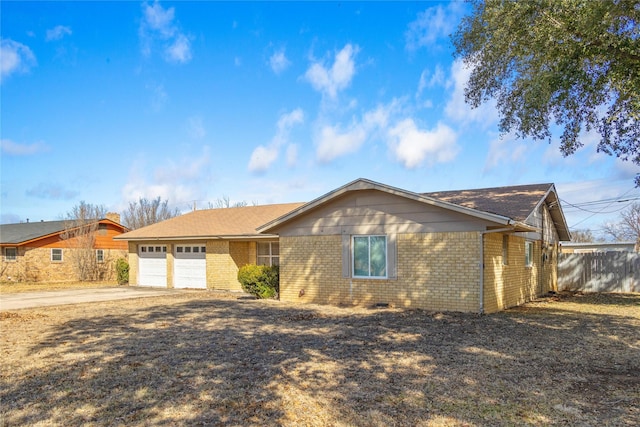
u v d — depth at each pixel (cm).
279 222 1447
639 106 932
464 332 891
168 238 2092
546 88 981
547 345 776
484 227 1123
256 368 632
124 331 935
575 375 600
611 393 527
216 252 1994
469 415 462
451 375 598
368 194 1305
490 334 871
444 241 1177
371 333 888
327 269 1373
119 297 1711
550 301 1530
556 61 1016
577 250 3234
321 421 446
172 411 473
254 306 1341
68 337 873
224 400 504
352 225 1330
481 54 1215
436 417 457
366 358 688
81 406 490
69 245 2933
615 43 923
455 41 1270
